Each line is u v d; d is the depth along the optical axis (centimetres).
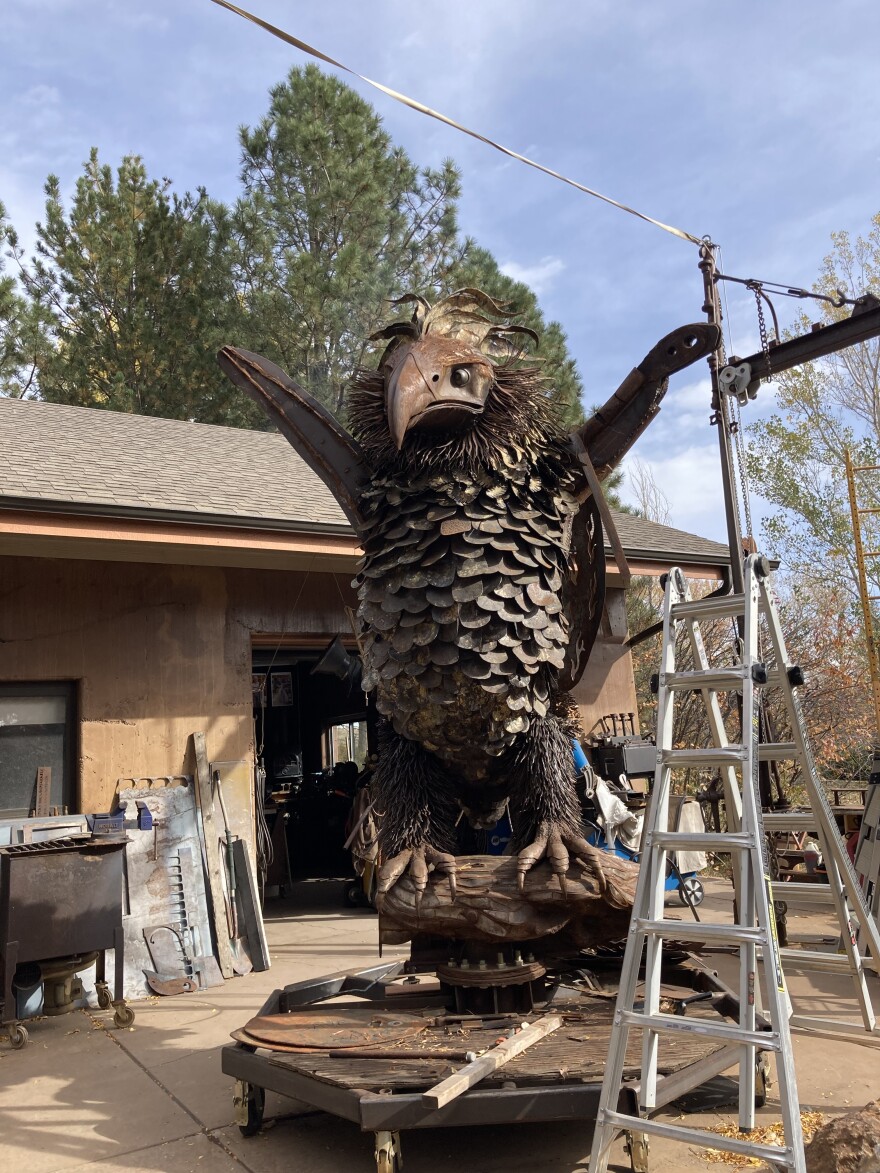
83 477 562
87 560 577
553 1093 246
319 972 537
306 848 1023
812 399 1555
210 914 548
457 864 308
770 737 639
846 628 1437
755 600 254
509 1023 298
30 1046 417
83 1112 328
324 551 586
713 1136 208
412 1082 251
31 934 434
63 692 567
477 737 314
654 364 306
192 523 541
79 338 1738
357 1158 281
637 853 530
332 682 1055
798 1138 196
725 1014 319
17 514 491
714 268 625
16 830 509
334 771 1014
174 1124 313
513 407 312
